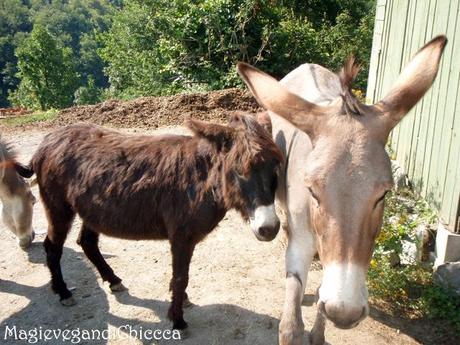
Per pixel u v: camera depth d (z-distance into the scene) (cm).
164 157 187
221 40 647
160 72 805
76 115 555
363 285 109
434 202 246
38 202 329
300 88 196
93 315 208
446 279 215
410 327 199
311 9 1054
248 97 539
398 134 323
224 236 274
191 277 234
